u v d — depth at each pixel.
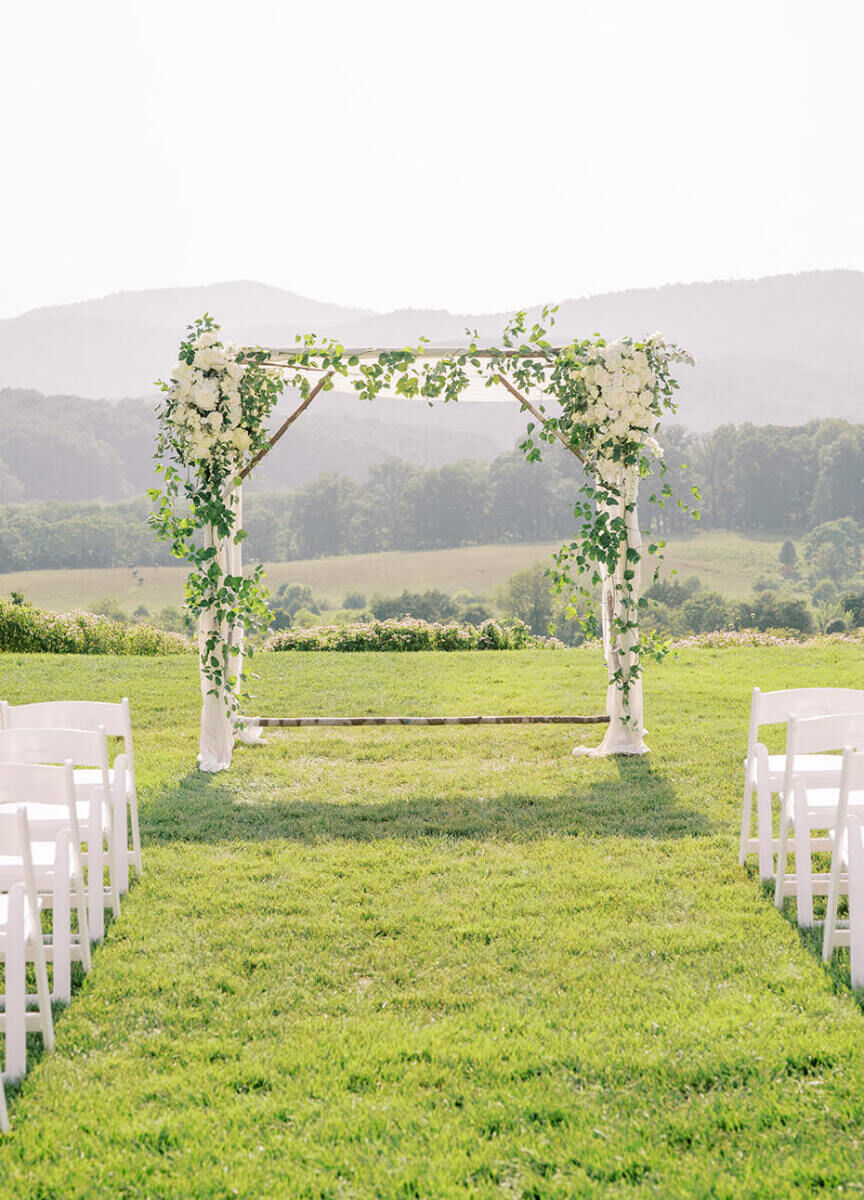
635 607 7.93
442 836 6.11
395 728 9.12
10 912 3.39
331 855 5.77
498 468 74.19
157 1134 3.07
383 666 12.45
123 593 65.50
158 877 5.43
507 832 6.18
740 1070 3.38
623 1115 3.16
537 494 73.81
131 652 15.27
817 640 15.43
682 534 76.06
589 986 4.09
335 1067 3.47
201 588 7.67
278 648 14.90
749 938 4.54
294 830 6.25
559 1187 2.79
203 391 7.22
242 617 7.83
